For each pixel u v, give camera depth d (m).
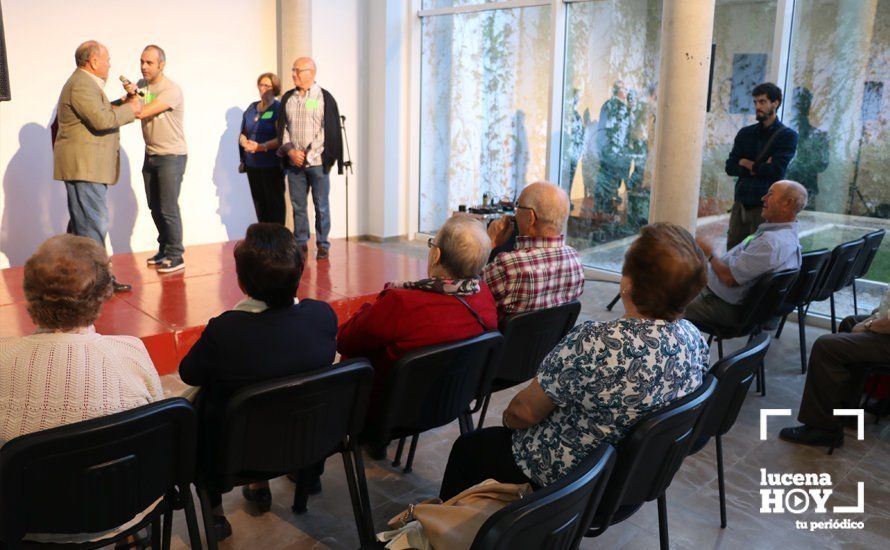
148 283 4.85
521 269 2.64
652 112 5.89
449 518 1.70
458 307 2.31
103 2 5.77
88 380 1.65
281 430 1.93
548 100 6.52
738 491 2.88
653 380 1.68
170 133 5.02
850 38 4.80
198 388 2.12
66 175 4.53
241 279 1.99
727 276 3.61
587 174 6.46
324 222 5.68
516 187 7.06
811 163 5.14
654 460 1.83
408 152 7.80
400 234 7.96
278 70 6.87
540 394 1.75
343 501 2.71
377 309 2.27
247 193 6.88
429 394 2.26
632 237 6.23
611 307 5.30
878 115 4.77
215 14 6.39
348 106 7.46
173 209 5.15
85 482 1.58
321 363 2.07
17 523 1.53
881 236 4.44
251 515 2.60
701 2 4.38
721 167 5.53
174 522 2.52
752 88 5.25
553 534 1.46
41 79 5.56
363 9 7.36
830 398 3.21
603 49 6.12
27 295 1.66
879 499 2.83
